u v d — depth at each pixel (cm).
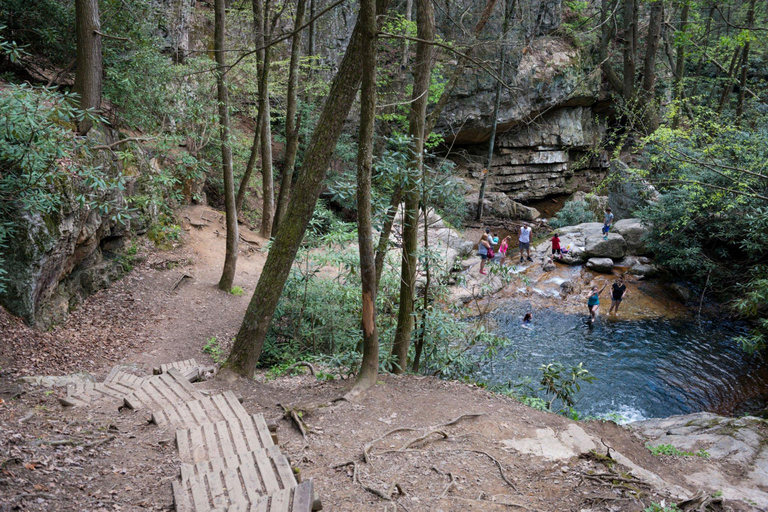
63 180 907
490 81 2398
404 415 650
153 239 1484
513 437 609
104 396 655
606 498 472
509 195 2745
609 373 1277
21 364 746
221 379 785
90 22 1050
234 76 1816
